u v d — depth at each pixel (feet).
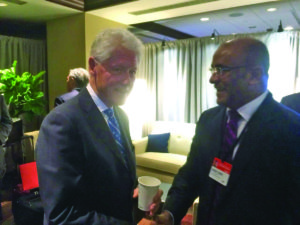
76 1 10.66
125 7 10.20
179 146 12.07
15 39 13.00
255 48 2.67
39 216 6.31
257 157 2.64
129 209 2.98
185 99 13.44
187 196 3.52
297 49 10.61
